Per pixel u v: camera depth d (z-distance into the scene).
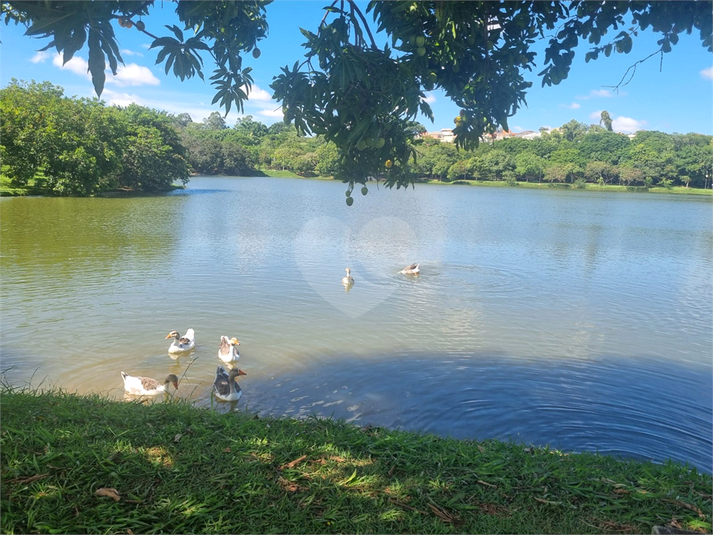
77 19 3.52
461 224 37.00
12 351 10.90
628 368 11.09
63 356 10.77
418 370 10.57
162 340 11.94
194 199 50.47
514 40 5.00
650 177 65.25
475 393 9.56
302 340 12.20
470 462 5.02
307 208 45.53
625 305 16.38
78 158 45.81
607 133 70.44
